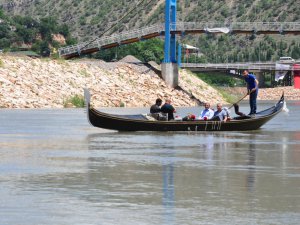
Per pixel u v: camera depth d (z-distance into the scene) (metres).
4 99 167.75
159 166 56.06
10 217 38.03
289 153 65.94
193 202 41.66
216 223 37.06
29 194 43.50
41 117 125.38
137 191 44.75
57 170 53.12
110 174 51.41
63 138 80.31
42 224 36.72
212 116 90.50
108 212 39.22
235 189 45.62
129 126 87.75
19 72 184.75
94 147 70.31
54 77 191.75
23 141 76.69
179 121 87.94
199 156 63.09
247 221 37.47
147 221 37.41
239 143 75.44
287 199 42.53
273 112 95.25
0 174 50.84
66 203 41.19
